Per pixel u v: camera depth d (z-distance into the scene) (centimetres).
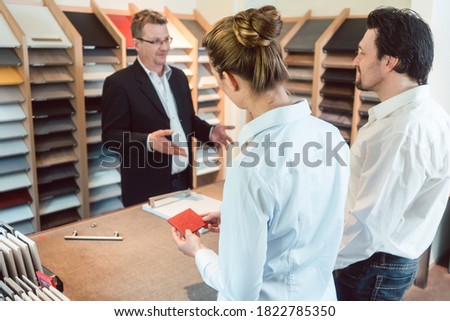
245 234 87
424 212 132
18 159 292
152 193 244
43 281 118
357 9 374
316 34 375
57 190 312
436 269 314
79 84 299
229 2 381
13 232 130
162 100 249
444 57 268
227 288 93
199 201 202
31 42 277
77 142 314
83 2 331
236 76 92
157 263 151
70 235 170
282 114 93
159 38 234
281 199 88
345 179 99
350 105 359
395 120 125
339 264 134
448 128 129
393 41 122
